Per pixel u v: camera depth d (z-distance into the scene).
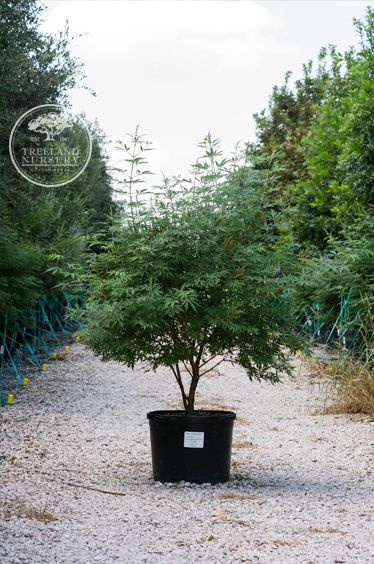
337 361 7.58
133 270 4.28
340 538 3.06
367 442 5.50
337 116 13.87
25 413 6.43
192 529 3.19
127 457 4.96
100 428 5.95
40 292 11.13
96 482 4.18
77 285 4.39
